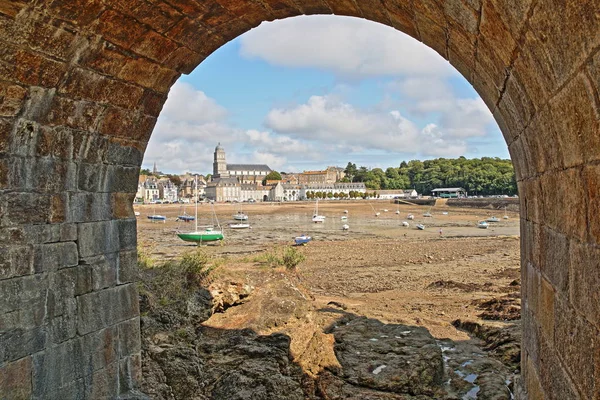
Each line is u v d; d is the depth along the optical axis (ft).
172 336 33.47
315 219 269.85
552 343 12.09
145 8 17.11
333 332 46.70
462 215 328.49
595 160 7.71
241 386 30.01
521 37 9.32
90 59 17.79
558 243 11.03
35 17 14.96
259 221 283.18
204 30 20.15
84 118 19.48
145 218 310.04
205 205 456.45
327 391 33.45
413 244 154.81
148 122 22.91
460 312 61.87
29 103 17.03
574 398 9.86
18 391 17.29
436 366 37.37
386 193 577.02
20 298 17.53
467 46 13.91
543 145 11.68
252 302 43.70
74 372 19.66
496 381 35.60
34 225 18.12
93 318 20.68
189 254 46.34
